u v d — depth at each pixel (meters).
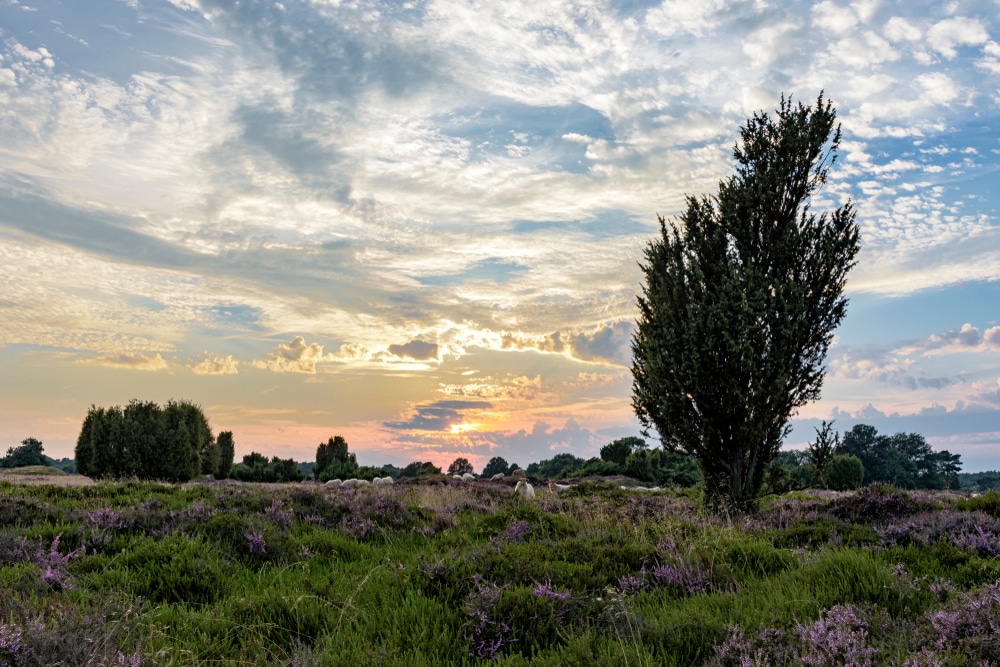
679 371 15.11
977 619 4.03
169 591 5.88
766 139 16.20
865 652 3.68
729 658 4.04
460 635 4.77
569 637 4.59
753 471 14.87
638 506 13.75
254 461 57.03
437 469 38.41
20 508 8.55
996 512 9.45
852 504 10.75
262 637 4.71
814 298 15.04
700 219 16.28
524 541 8.96
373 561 8.09
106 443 30.84
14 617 4.38
